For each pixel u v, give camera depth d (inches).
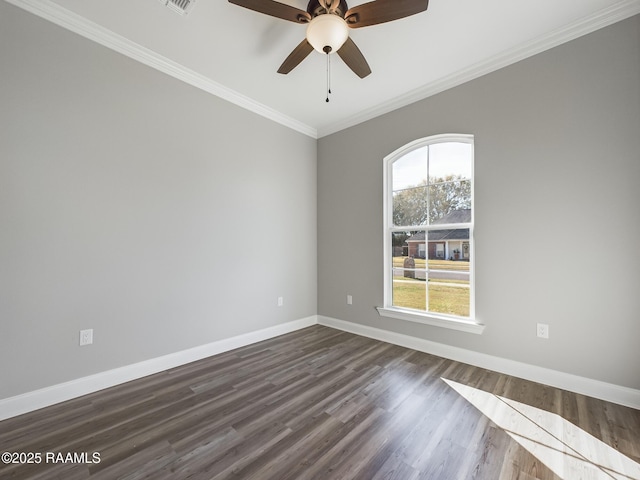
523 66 92.9
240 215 123.6
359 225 140.7
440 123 112.3
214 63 101.3
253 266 128.5
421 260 120.6
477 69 101.6
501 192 97.5
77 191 82.2
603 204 80.0
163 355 99.7
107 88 87.7
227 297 118.6
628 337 76.5
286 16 69.1
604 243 80.0
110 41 87.3
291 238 145.9
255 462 57.2
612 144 78.7
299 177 150.3
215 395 83.0
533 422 69.9
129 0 74.3
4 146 71.6
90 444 62.2
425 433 65.9
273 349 119.7
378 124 133.0
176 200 103.3
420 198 121.6
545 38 87.0
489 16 79.4
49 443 62.6
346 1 74.2
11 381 72.2
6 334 71.7
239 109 123.1
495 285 98.7
